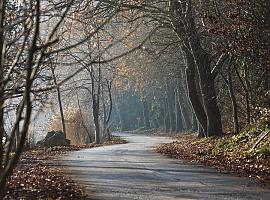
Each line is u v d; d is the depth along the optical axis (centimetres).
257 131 2020
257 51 1642
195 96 2964
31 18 335
